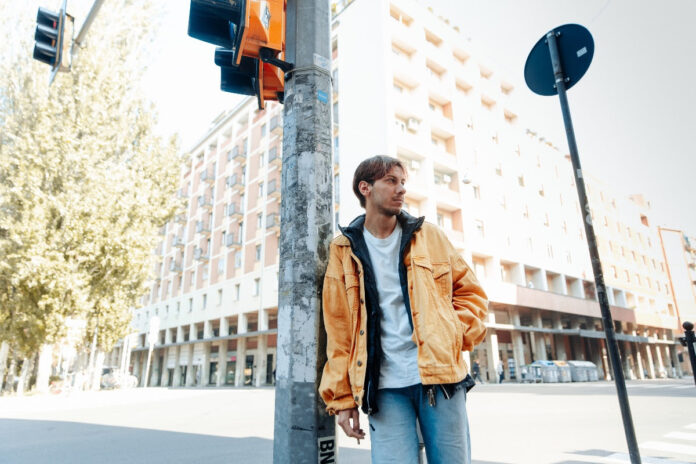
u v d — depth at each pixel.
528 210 32.97
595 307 34.00
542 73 3.59
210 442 6.02
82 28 6.12
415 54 28.33
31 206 16.80
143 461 4.89
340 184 25.86
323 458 1.75
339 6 30.75
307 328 1.85
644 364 41.34
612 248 42.34
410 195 25.19
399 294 1.69
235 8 2.25
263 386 29.73
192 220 43.34
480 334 1.65
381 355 1.63
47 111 17.61
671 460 4.23
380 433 1.54
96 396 16.27
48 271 16.31
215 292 36.34
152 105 21.42
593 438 5.55
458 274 1.78
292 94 2.18
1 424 8.78
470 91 32.12
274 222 30.11
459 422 1.49
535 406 9.63
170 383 41.25
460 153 28.75
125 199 18.61
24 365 18.31
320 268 1.93
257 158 34.78
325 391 1.65
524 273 30.25
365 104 25.91
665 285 51.12
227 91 2.65
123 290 20.47
